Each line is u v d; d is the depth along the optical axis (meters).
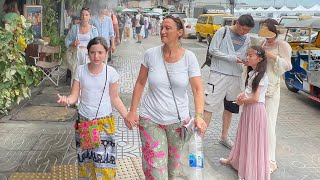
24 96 5.90
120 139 5.75
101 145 3.72
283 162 5.21
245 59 4.49
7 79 5.48
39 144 5.46
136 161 4.98
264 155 4.29
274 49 4.73
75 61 6.98
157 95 3.48
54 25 13.50
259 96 4.23
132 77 10.64
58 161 4.93
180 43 3.51
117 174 4.61
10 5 9.16
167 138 3.57
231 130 6.41
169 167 3.68
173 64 3.46
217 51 5.07
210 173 4.76
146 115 3.51
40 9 10.43
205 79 10.59
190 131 3.48
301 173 4.88
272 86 4.70
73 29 6.94
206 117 5.33
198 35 23.94
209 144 5.77
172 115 3.46
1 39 5.40
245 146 4.40
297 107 8.23
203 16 23.59
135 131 6.09
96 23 7.70
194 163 3.47
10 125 6.18
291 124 6.97
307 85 8.29
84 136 3.69
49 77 9.01
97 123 3.68
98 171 3.73
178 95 3.49
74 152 5.23
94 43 3.60
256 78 4.21
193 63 3.50
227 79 5.15
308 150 5.68
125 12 29.70
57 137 5.73
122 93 8.73
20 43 5.69
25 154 5.11
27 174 4.54
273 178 4.72
